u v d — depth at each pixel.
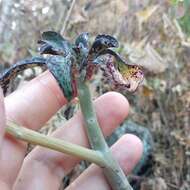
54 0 0.32
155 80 0.29
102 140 0.12
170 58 0.31
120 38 0.31
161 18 0.32
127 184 0.12
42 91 0.14
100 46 0.11
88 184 0.14
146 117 0.29
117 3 0.32
